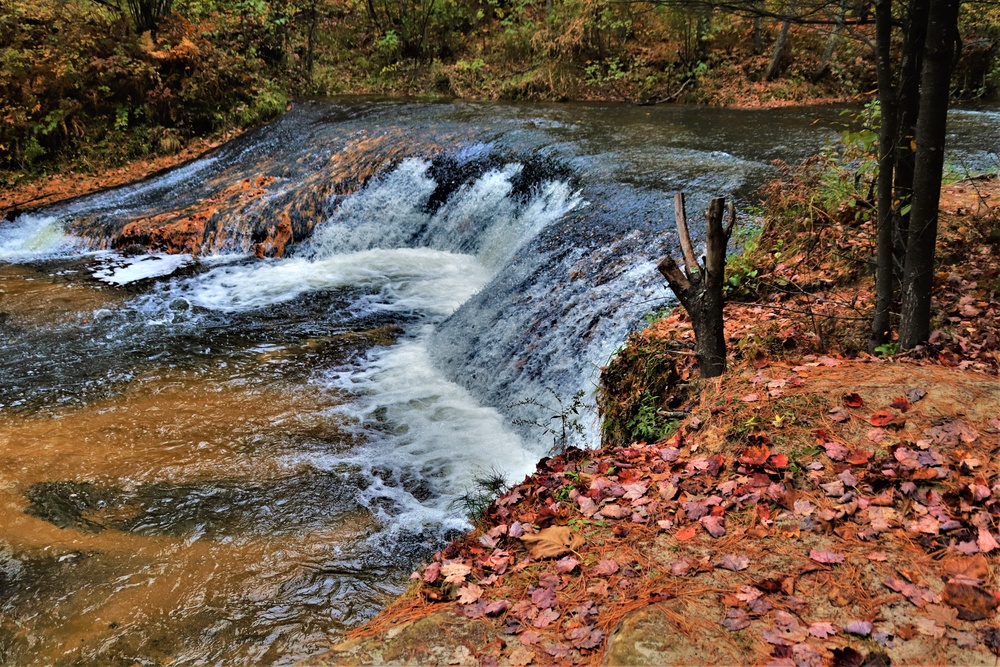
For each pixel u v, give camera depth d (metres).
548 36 17.66
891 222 4.45
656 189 8.41
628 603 2.92
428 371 7.15
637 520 3.47
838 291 5.48
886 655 2.47
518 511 4.01
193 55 14.96
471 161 10.78
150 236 10.94
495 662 2.72
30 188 12.98
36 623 3.96
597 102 16.41
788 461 3.56
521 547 3.51
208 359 7.39
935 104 3.83
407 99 16.41
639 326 5.72
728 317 5.52
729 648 2.56
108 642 3.83
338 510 5.01
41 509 4.96
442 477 5.41
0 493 5.12
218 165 13.26
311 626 3.95
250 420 6.20
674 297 5.94
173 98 14.48
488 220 10.21
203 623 3.97
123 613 4.04
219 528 4.80
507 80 17.38
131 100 14.39
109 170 13.63
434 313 8.59
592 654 2.70
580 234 7.82
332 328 8.16
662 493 3.63
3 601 4.11
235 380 6.95
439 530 4.79
